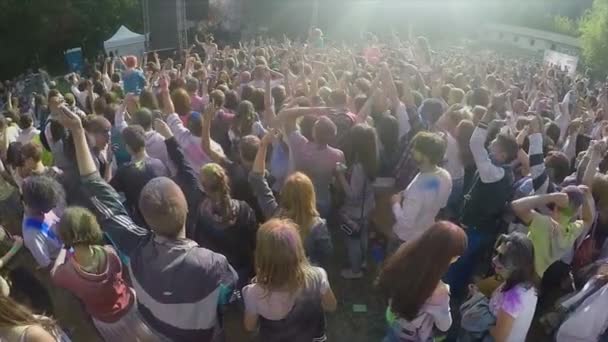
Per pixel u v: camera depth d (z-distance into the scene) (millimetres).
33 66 32375
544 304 4363
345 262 5234
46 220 3688
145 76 11398
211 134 5793
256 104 6391
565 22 37938
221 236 3529
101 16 34188
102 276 2863
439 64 13086
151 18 27641
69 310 4422
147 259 2674
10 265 3412
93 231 2820
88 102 8125
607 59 28953
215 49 14992
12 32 30922
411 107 5980
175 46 28078
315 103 5820
